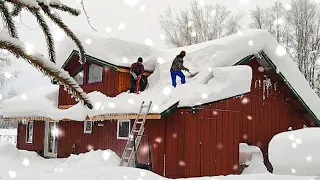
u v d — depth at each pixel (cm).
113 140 1526
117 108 1356
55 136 1894
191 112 1262
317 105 1612
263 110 1608
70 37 230
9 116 1917
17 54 143
